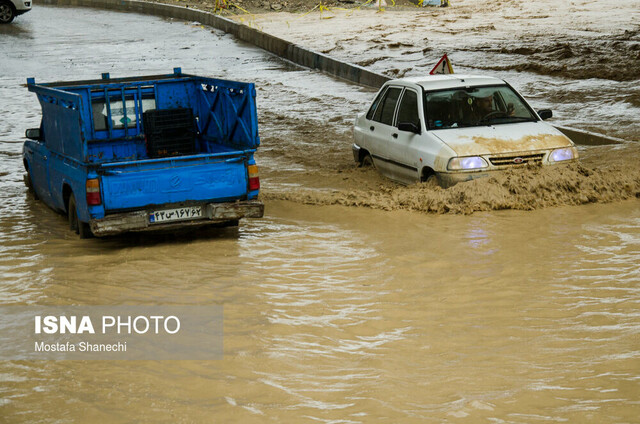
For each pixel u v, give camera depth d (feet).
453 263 29.22
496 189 36.37
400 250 31.04
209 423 17.78
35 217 38.52
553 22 123.24
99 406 18.69
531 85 74.28
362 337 22.86
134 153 39.50
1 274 29.35
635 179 38.32
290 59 106.52
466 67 86.53
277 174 46.73
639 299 25.09
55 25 143.84
